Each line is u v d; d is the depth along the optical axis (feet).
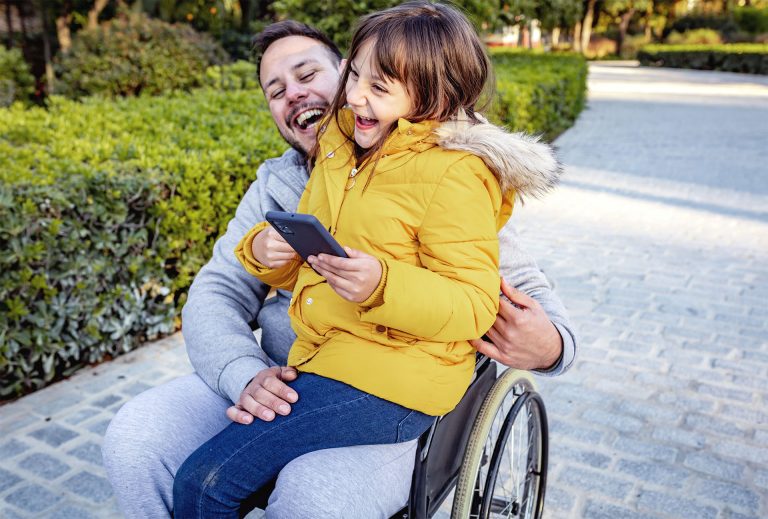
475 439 5.72
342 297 4.65
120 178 11.32
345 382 4.96
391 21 5.00
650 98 56.95
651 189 24.82
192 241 12.77
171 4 42.60
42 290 10.80
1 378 10.82
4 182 10.34
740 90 63.72
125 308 12.03
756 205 22.43
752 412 10.48
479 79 5.21
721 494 8.63
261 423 4.97
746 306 14.34
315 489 4.74
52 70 35.94
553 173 5.10
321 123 5.74
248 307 6.57
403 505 5.33
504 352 5.45
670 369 11.81
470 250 4.81
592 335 13.11
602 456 9.48
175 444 5.40
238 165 13.37
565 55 52.60
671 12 141.08
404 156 5.02
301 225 4.33
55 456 9.53
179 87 30.14
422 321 4.61
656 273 16.31
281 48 6.70
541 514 7.29
